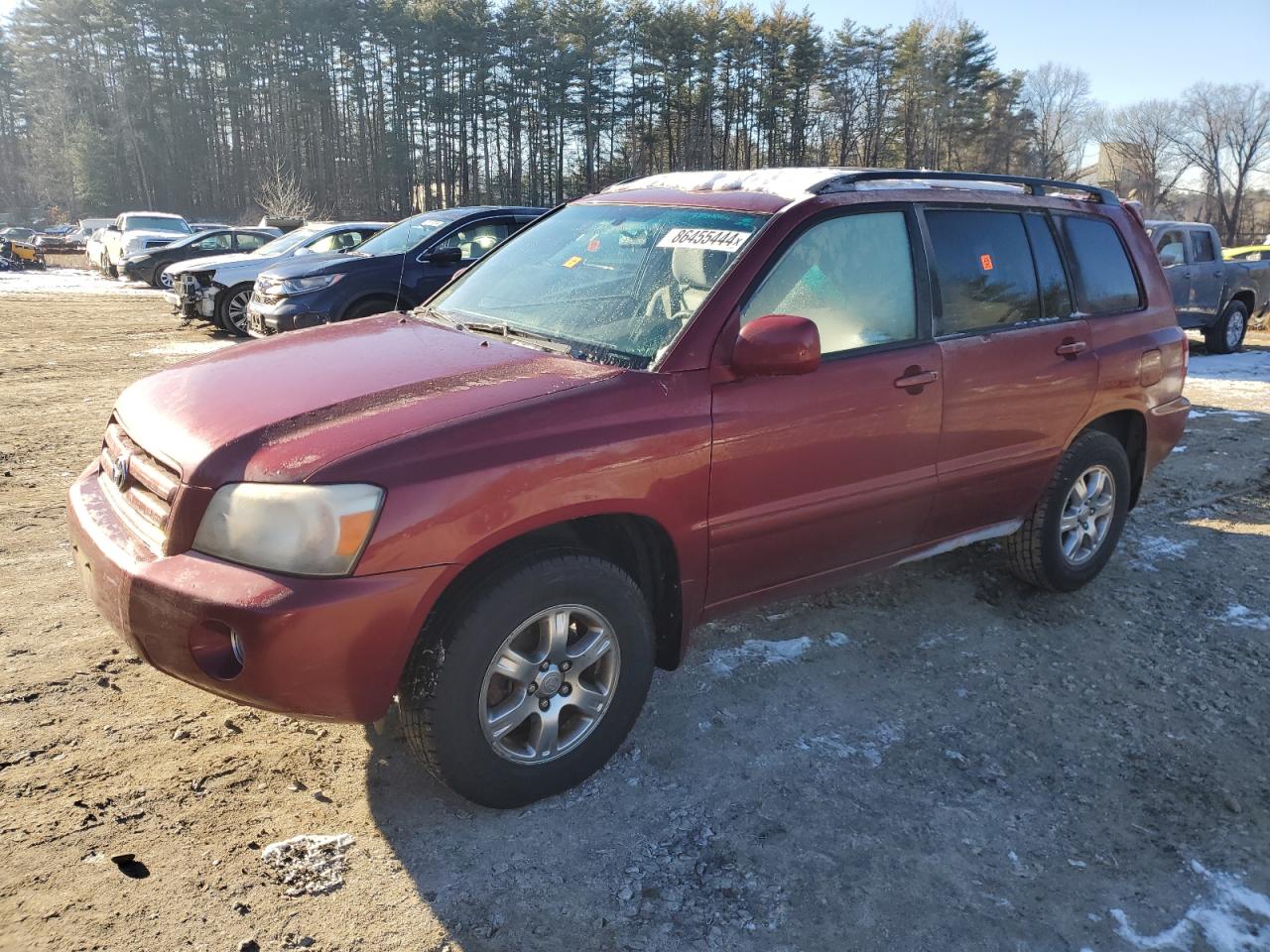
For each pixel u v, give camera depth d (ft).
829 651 12.86
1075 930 8.10
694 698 11.50
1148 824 9.52
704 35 233.96
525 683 9.00
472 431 8.43
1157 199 241.76
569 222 13.32
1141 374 14.73
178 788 9.37
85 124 252.62
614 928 7.91
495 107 241.55
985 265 12.80
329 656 7.79
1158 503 19.83
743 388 10.07
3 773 9.43
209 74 256.93
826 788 9.86
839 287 11.17
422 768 9.93
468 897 8.17
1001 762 10.48
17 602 13.34
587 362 9.88
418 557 8.00
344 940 7.64
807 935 7.92
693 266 10.84
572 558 9.03
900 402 11.42
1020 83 243.60
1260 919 8.30
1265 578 15.88
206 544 8.06
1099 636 13.65
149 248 74.54
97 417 25.53
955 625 13.80
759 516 10.43
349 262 31.68
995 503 13.19
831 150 253.85
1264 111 225.56
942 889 8.51
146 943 7.46
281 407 8.80
